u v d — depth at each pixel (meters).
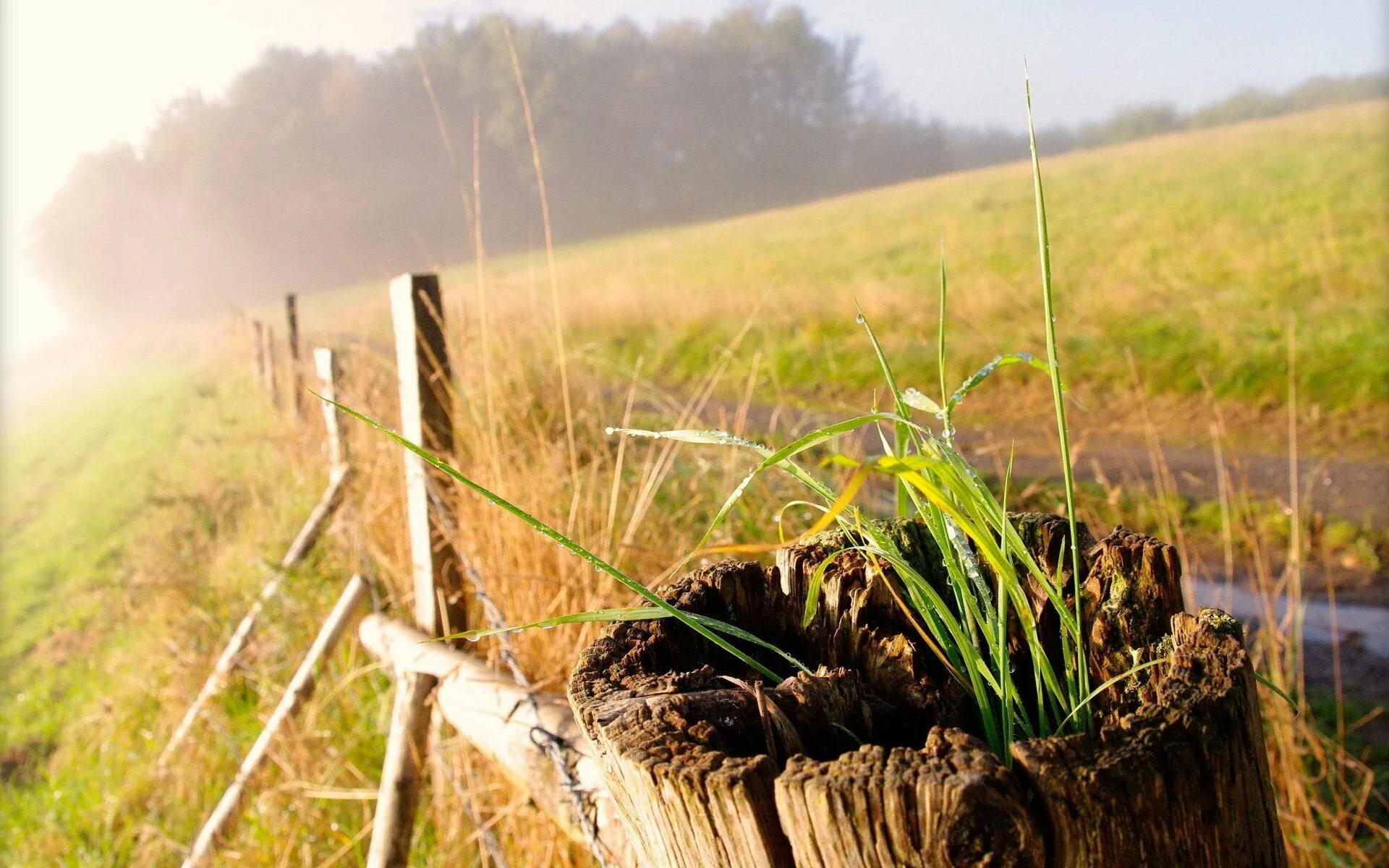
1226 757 0.74
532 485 2.80
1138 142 36.00
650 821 0.83
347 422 4.19
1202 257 12.84
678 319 13.77
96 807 3.92
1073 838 0.71
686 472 4.21
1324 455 6.64
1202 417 7.89
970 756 0.70
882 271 17.06
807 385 9.95
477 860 2.51
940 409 0.92
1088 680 1.03
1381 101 29.28
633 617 0.94
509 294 4.18
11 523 13.74
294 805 2.92
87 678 5.94
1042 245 0.86
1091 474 6.59
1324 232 12.72
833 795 0.70
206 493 6.48
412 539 2.69
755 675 1.03
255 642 3.97
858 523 0.99
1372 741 3.18
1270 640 2.72
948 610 1.00
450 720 2.26
